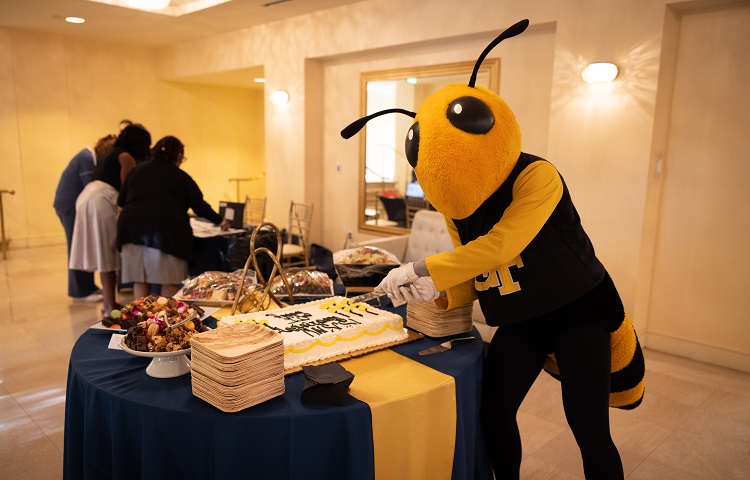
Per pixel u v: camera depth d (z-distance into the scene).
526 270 1.49
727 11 3.27
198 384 1.31
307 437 1.25
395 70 5.16
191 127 8.52
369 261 2.16
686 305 3.62
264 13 5.65
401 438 1.35
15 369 3.20
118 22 6.22
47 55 7.07
